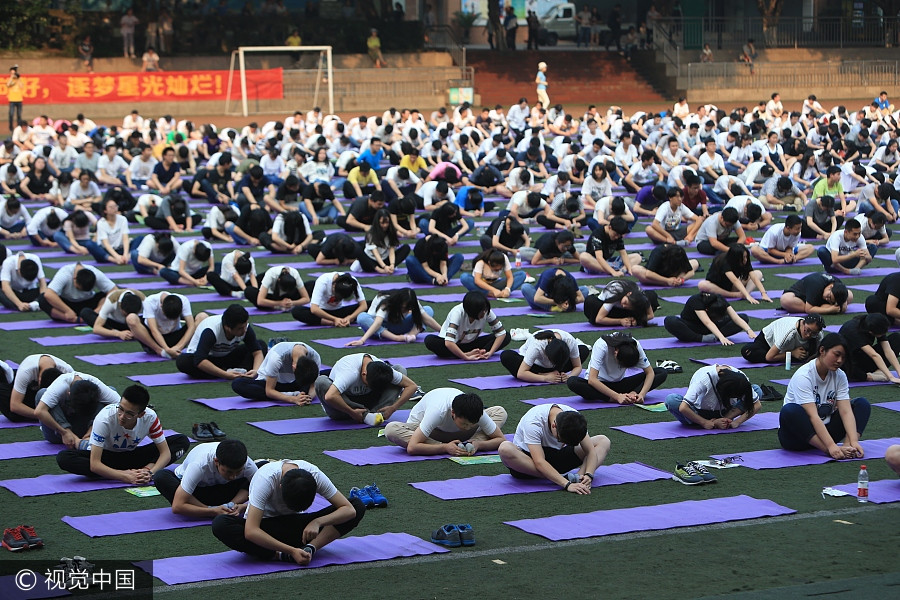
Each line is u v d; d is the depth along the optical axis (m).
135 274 21.19
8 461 11.44
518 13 65.06
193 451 9.75
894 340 14.28
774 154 33.06
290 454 11.59
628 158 32.53
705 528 9.51
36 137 36.66
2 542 9.23
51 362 12.27
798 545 9.09
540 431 10.64
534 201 24.94
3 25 50.00
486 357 15.23
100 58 50.62
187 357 14.25
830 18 58.50
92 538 9.38
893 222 26.34
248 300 18.77
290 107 49.94
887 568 8.59
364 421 12.56
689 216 22.86
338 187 31.92
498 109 44.06
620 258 20.69
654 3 58.28
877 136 37.81
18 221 25.03
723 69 54.91
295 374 12.81
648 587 8.28
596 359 13.14
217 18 53.16
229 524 8.83
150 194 27.14
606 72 56.09
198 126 45.03
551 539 9.27
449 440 11.66
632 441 11.95
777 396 13.33
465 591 8.25
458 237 23.81
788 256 21.61
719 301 15.92
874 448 11.59
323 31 54.28
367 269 21.20
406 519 9.82
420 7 61.00
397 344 16.20
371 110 51.62
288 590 8.31
